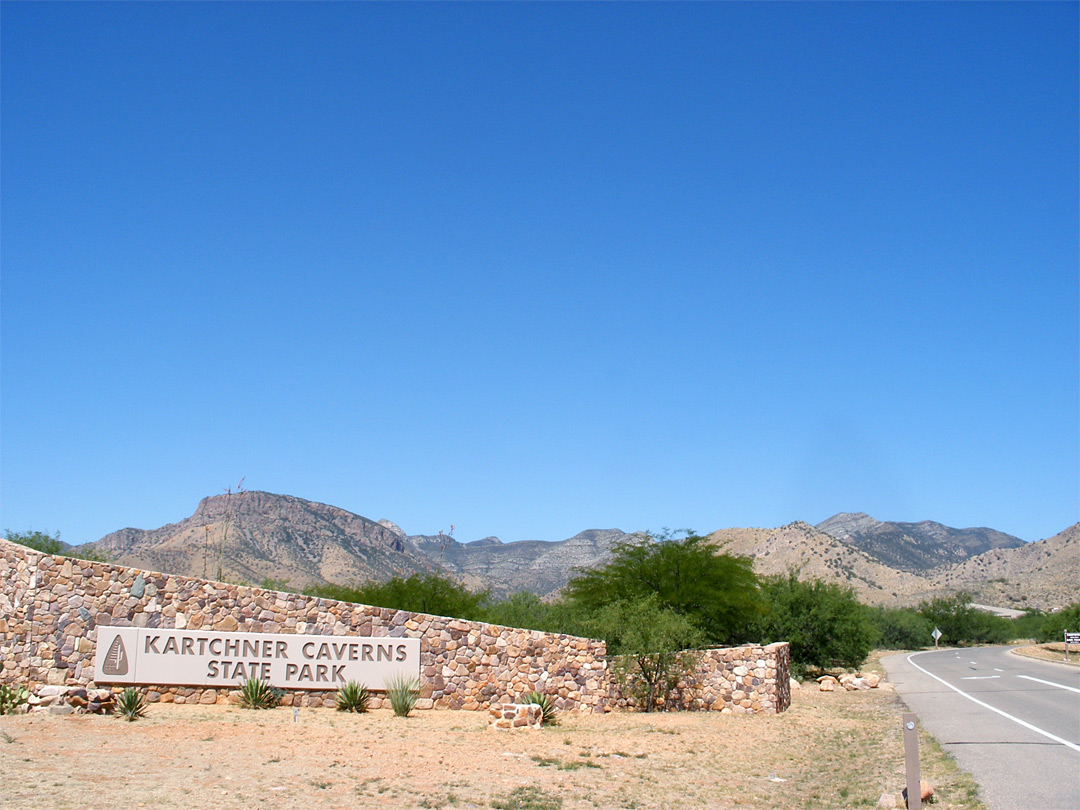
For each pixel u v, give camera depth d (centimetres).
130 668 2094
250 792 1170
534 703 2111
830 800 1290
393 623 2275
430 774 1376
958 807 1145
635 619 2531
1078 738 1716
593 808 1206
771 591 4431
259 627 2194
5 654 2052
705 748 1797
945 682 3503
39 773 1205
